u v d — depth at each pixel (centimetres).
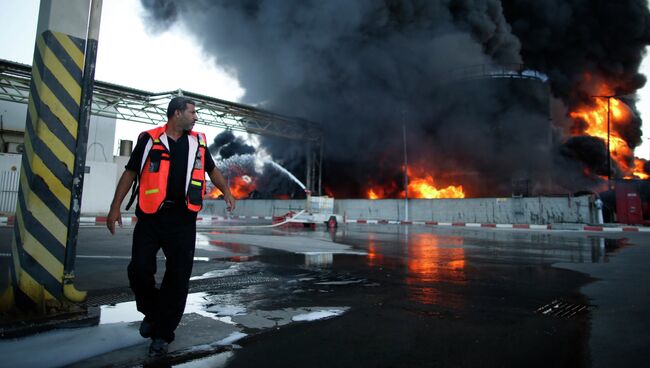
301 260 682
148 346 252
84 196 2275
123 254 700
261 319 322
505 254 825
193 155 258
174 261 250
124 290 414
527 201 2267
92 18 308
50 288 287
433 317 338
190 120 259
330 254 778
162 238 251
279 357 242
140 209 245
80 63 301
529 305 384
